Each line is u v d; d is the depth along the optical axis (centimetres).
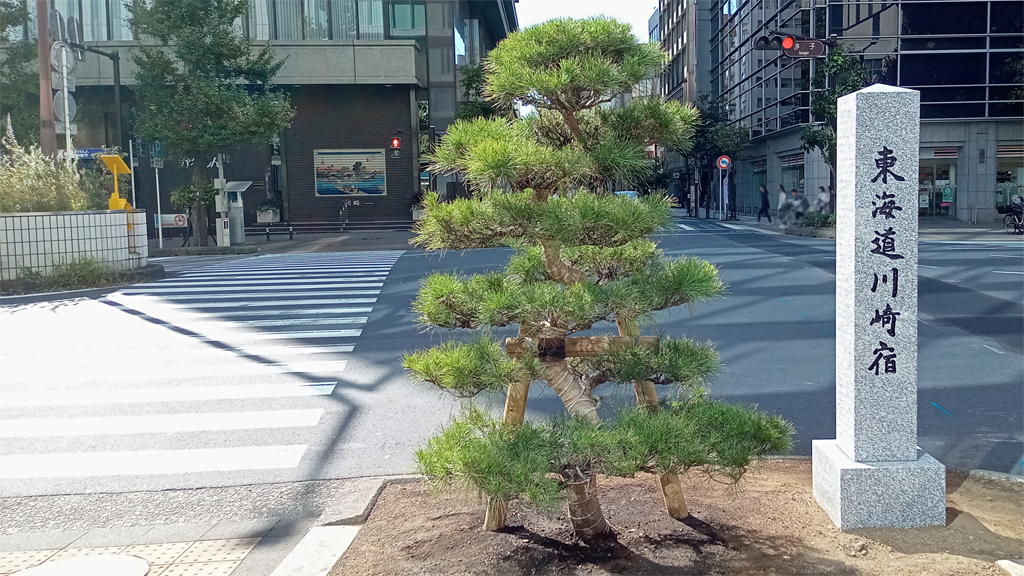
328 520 458
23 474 575
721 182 3512
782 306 1223
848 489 416
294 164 3750
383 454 600
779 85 2995
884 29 2847
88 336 1108
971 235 2509
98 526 478
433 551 400
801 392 752
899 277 419
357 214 3778
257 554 432
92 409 743
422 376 380
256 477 559
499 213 361
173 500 520
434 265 1977
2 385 836
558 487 352
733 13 3703
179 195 2766
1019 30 2867
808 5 2798
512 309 362
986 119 2939
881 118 417
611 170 367
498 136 373
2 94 3023
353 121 3741
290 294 1511
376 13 3656
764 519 430
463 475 343
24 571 411
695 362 392
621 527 422
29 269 1638
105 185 2534
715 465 384
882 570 363
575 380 407
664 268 404
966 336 980
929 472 415
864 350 423
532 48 374
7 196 1686
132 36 3462
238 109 2634
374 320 1203
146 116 2686
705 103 3644
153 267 1903
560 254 424
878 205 420
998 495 473
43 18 1978
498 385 369
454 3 3700
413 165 3762
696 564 373
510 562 382
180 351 998
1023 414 669
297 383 826
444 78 3725
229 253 2630
